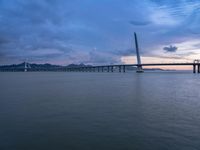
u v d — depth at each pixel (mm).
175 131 16453
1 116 21484
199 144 13852
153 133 15984
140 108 25672
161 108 25766
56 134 15820
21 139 14883
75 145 13844
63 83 72875
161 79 97562
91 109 25078
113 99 33312
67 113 22844
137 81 82562
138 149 13188
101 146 13648
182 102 30297
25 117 20984
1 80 97125
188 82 75750
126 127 17500
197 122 19141
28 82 80375
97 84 66938
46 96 37250
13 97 36000
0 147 13609
